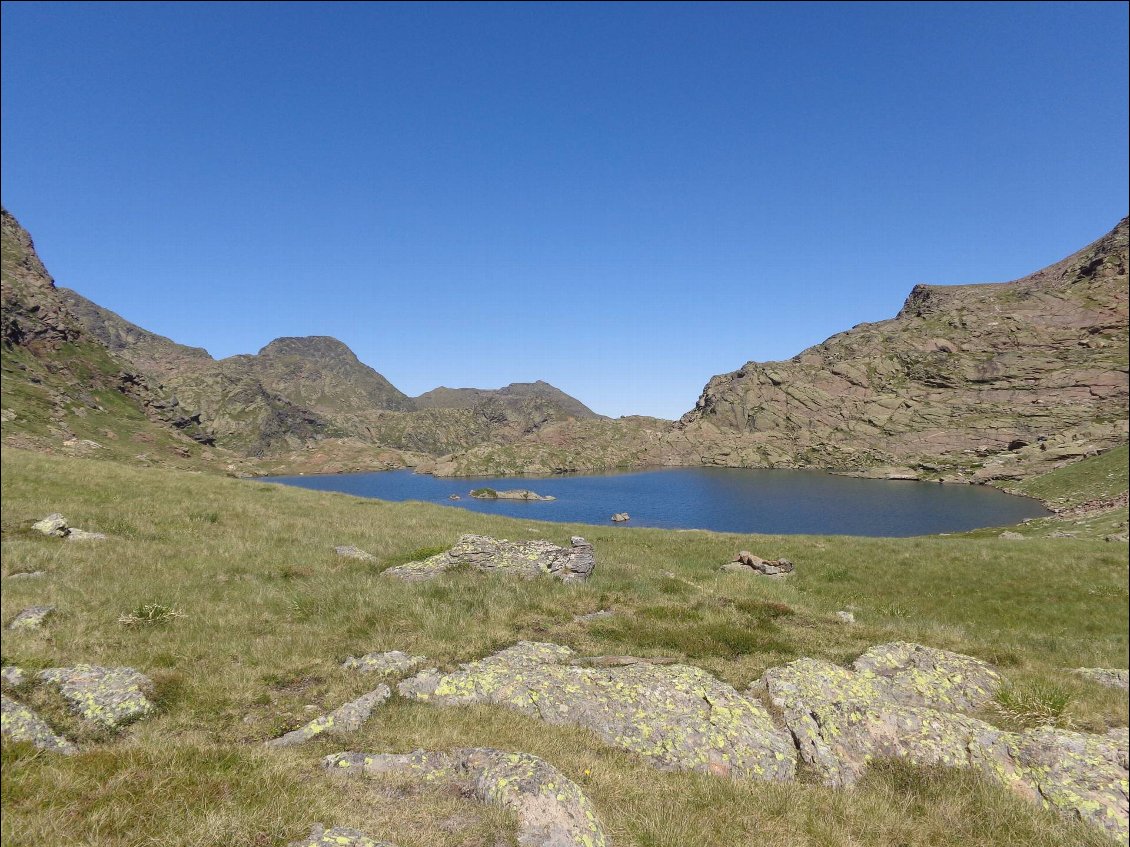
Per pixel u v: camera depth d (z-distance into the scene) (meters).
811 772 9.80
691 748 9.84
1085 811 8.97
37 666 10.28
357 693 10.70
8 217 192.00
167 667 11.33
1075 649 19.52
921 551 34.50
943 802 8.84
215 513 28.34
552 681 11.33
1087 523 55.88
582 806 7.16
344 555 22.36
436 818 6.76
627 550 32.41
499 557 20.78
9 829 5.66
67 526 22.14
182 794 6.48
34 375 135.75
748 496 160.12
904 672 13.30
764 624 16.69
